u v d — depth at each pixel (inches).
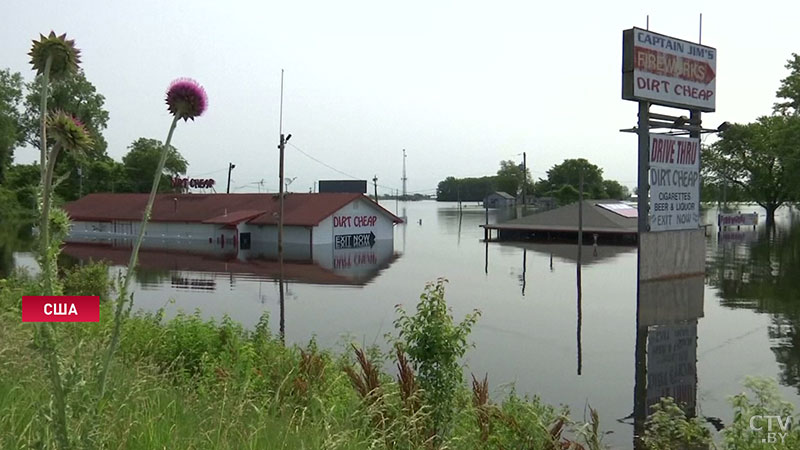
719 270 1258.6
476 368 538.6
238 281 1121.4
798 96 2267.5
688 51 1056.8
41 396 183.6
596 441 296.7
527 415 279.7
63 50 96.9
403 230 2876.5
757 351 617.3
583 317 792.9
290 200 2135.8
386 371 396.8
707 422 410.9
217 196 2327.8
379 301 896.9
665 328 727.1
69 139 95.8
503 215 4643.2
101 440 111.0
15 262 1296.8
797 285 1048.2
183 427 183.6
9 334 254.4
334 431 213.8
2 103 2790.4
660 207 1026.1
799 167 2076.8
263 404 225.9
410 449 212.8
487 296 964.0
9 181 2903.5
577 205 2343.8
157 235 2223.2
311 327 701.3
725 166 2842.0
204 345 361.4
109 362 107.1
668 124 1041.5
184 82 101.4
